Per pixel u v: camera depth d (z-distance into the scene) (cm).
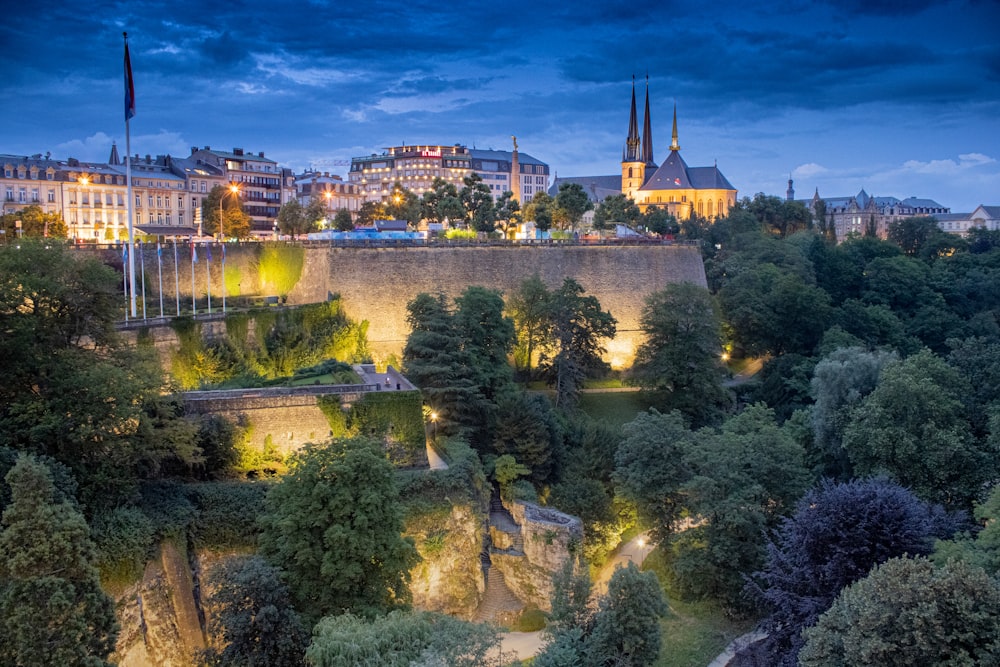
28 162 17925
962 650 4084
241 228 18525
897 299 17062
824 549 5900
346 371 8888
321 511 5609
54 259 6506
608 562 8331
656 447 7844
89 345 8069
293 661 5122
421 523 7100
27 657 4359
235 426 7288
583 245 13888
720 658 6362
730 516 6825
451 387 9106
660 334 12281
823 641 4588
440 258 12638
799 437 9488
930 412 7731
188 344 9275
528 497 8338
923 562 4447
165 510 6366
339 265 11850
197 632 6097
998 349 9431
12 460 5372
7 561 4509
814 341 14500
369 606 5488
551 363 11912
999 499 5891
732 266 16738
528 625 7131
